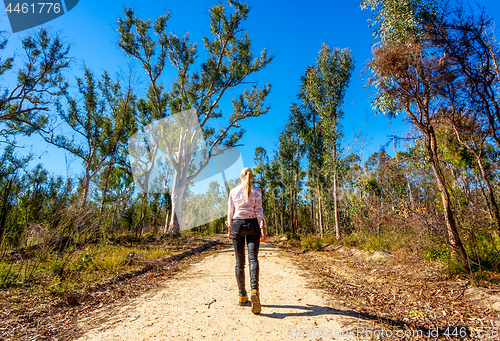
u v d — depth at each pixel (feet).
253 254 9.11
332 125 55.31
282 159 83.51
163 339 6.99
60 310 10.16
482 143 16.56
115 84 50.55
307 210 112.47
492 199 15.25
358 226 35.09
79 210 17.19
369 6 20.53
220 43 62.49
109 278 14.78
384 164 24.23
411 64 14.60
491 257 13.33
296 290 12.22
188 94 60.59
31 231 15.58
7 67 48.01
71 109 53.26
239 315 8.68
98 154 53.11
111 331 7.72
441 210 16.48
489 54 13.69
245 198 9.29
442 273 14.11
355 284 14.03
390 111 17.06
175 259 24.91
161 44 60.90
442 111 16.19
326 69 56.03
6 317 9.09
